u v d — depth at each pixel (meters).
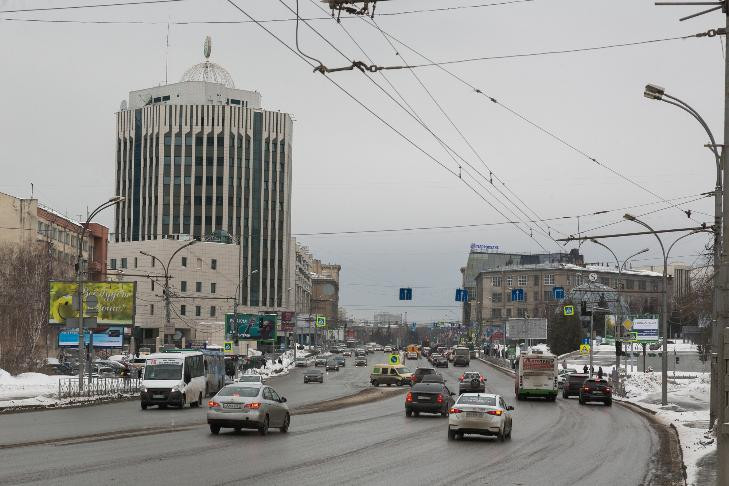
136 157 162.62
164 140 159.00
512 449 27.36
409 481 18.84
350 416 42.31
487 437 31.69
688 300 78.12
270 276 161.00
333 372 119.25
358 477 19.28
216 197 157.88
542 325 127.31
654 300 164.50
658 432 35.56
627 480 20.41
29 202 90.06
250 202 159.88
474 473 20.72
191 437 28.02
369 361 157.88
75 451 22.83
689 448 26.95
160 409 45.16
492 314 164.50
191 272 137.38
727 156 24.36
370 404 54.22
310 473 19.66
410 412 42.34
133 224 161.62
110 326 70.75
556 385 62.50
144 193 160.62
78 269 50.91
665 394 50.53
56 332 92.88
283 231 163.38
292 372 119.06
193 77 171.25
